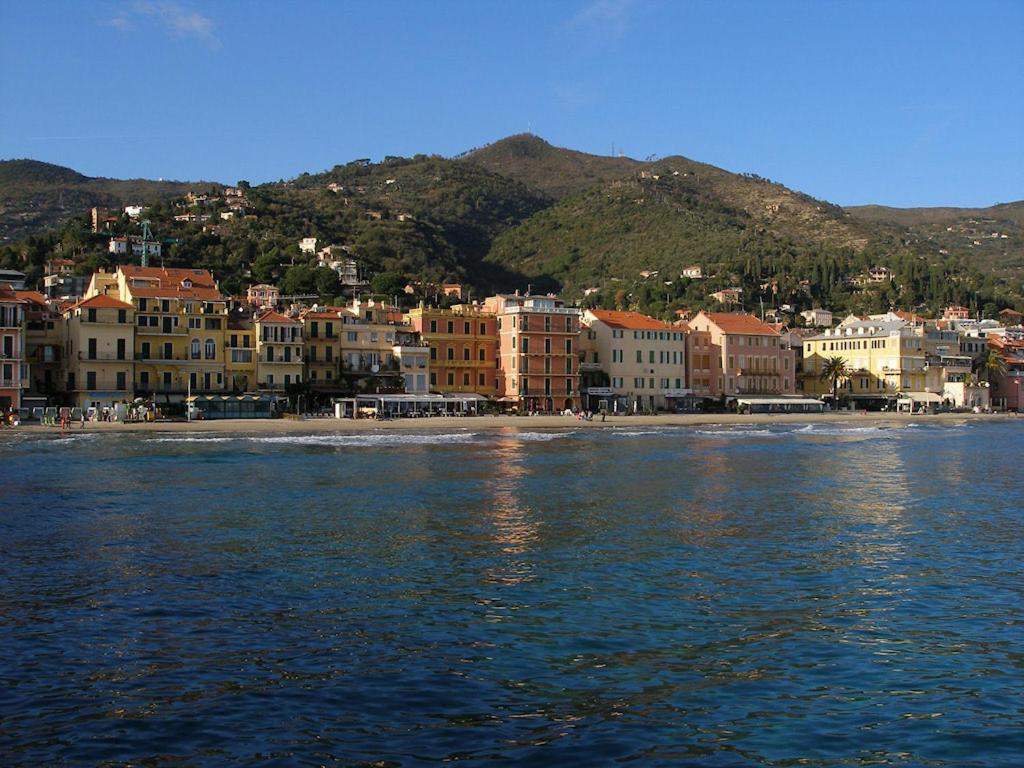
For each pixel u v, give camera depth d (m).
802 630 30.27
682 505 57.47
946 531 48.66
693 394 197.00
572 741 21.72
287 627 30.17
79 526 48.59
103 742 21.39
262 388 151.62
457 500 59.09
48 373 145.75
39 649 27.69
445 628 30.19
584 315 191.88
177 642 28.53
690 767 20.53
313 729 22.19
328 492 62.59
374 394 160.62
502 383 177.38
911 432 143.25
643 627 30.41
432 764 20.48
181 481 68.12
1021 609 33.00
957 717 23.36
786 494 63.06
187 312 146.12
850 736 22.20
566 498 60.28
